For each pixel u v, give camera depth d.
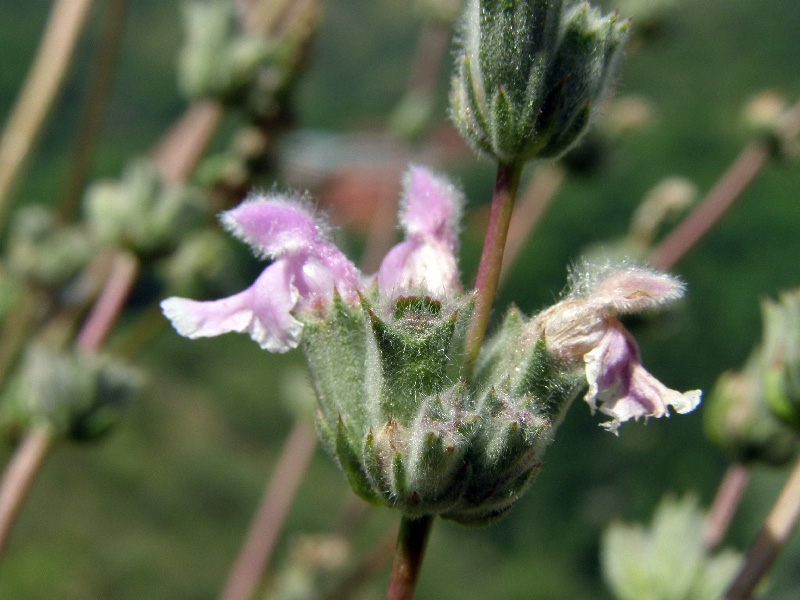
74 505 0.99
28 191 0.98
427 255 0.13
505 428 0.12
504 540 1.06
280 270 0.13
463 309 0.12
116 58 0.24
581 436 1.00
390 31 1.24
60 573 0.85
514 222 0.31
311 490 1.03
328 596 0.25
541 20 0.12
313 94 1.06
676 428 0.90
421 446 0.12
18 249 0.26
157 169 0.21
